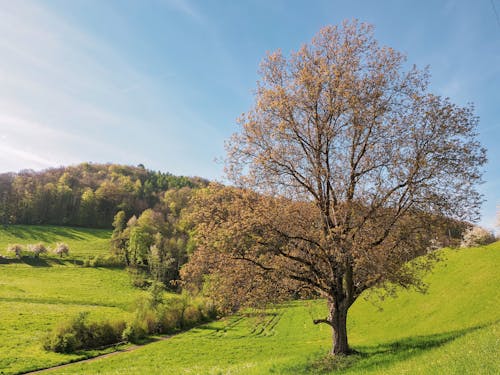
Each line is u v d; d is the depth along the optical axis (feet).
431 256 67.82
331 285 67.82
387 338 103.76
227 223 63.77
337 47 71.10
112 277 390.42
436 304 122.01
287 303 70.59
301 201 70.38
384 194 65.72
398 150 65.31
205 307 247.50
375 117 64.95
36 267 403.95
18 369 134.31
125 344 186.19
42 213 606.96
